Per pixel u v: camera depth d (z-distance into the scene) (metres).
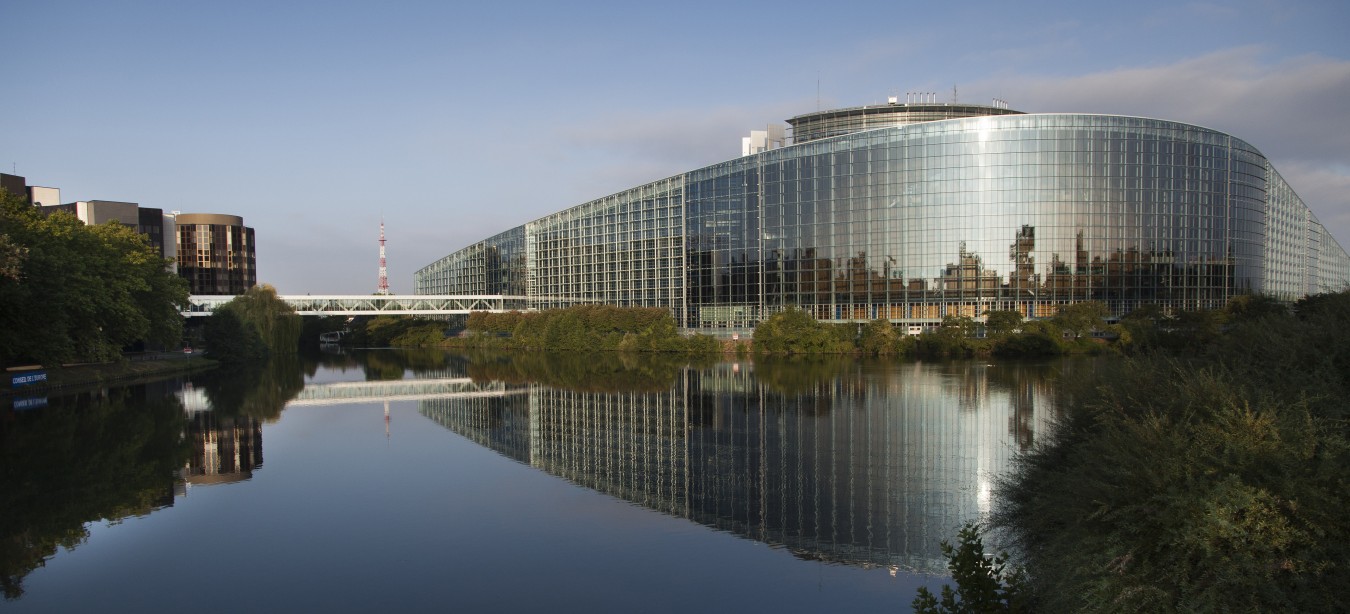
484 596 27.92
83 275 87.38
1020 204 140.88
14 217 83.25
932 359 119.88
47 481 45.34
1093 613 18.53
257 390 96.50
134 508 39.62
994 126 141.38
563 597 27.72
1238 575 16.83
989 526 32.66
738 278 167.00
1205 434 19.28
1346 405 20.80
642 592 28.19
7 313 75.81
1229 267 150.62
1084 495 22.52
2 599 27.73
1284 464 17.61
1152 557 19.12
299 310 188.12
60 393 88.38
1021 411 65.50
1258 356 28.27
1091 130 141.12
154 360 125.94
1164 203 143.75
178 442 58.91
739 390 87.25
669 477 45.97
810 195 155.50
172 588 28.70
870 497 40.25
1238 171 152.62
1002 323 120.88
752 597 27.61
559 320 171.88
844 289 151.00
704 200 173.88
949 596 20.69
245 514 38.62
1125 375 29.44
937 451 50.47
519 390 95.75
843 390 83.12
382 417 73.12
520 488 43.94
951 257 142.50
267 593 28.22
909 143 145.00
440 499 41.56
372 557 32.06
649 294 187.75
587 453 53.97
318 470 48.94
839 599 27.36
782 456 50.72
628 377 109.00
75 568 30.86
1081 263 140.62
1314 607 16.31
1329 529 16.84
